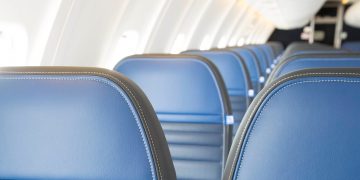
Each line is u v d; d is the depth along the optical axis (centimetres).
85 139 80
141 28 337
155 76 176
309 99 76
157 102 181
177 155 188
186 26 484
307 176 79
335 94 74
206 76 172
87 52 246
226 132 179
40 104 80
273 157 80
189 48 538
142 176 80
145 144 79
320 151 76
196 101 178
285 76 78
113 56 294
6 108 82
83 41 234
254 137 81
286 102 77
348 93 73
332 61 172
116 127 79
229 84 283
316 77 75
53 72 80
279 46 1164
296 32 1641
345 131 74
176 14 401
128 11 278
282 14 740
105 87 78
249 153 82
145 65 176
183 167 189
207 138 182
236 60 275
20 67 83
